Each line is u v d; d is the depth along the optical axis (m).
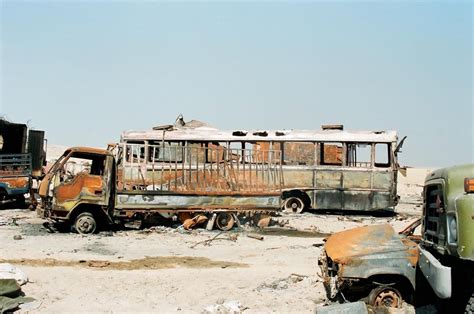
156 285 10.45
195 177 20.36
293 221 21.62
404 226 20.36
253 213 19.17
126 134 23.80
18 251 13.38
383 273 8.51
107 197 17.31
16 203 23.59
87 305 9.06
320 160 24.83
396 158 24.33
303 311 9.00
